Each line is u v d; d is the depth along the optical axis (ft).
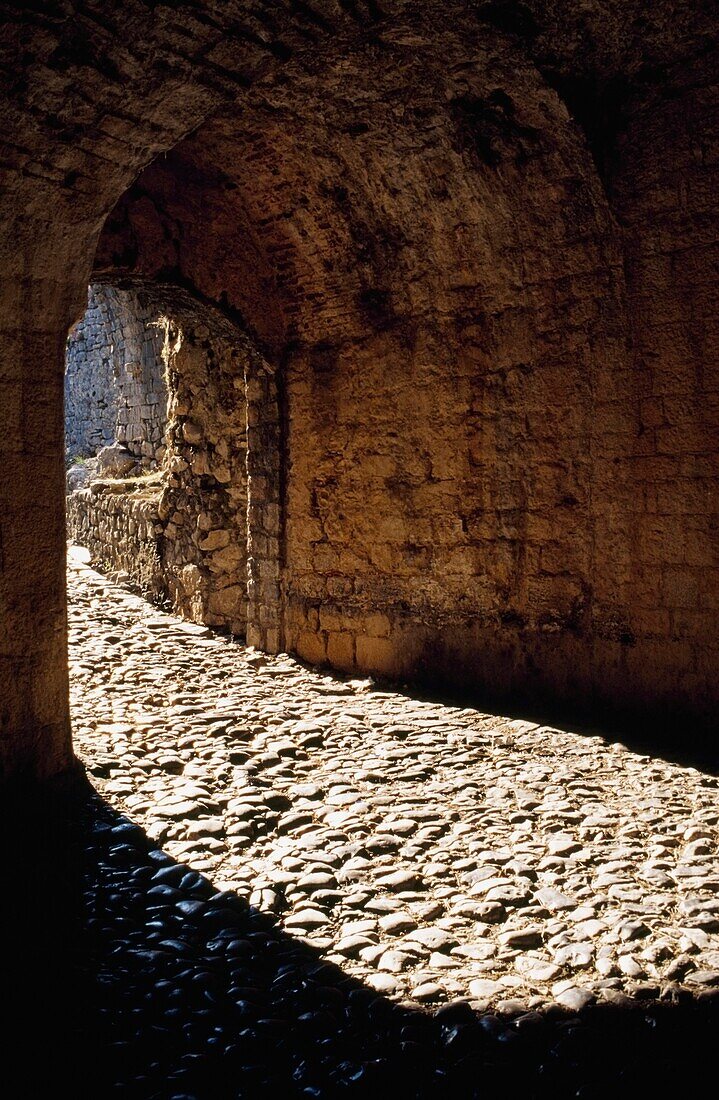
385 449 27.32
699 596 20.67
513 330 23.76
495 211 23.04
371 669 28.07
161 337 52.90
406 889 13.01
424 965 10.87
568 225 22.07
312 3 13.50
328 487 29.07
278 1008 9.88
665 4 17.84
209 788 17.56
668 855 14.10
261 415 31.04
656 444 21.24
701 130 19.80
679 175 20.27
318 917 12.14
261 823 15.74
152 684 26.58
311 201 26.09
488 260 23.91
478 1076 8.66
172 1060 8.88
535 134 21.07
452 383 25.35
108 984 10.27
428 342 25.81
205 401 34.71
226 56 14.08
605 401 22.08
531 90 19.99
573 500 22.88
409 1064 8.87
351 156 23.97
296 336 29.53
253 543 31.73
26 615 15.88
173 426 36.60
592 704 22.76
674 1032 9.38
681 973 10.52
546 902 12.42
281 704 24.61
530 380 23.53
